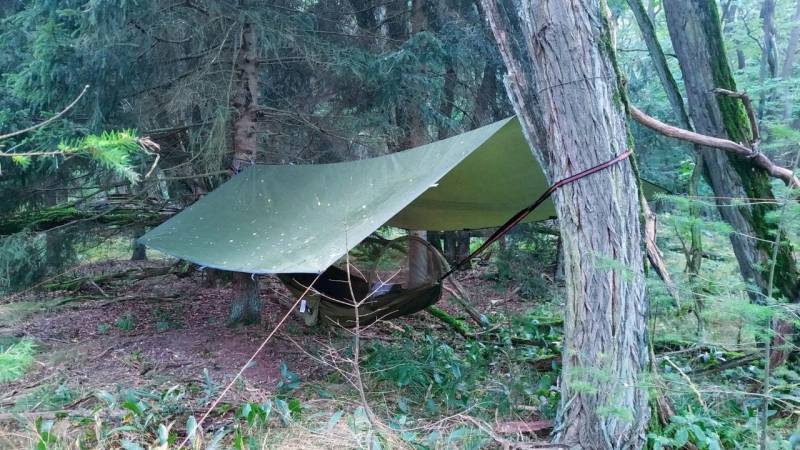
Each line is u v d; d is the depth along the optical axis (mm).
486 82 9266
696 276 3518
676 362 4664
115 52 6133
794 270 4555
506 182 5613
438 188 5852
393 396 4695
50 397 4465
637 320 3207
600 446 3117
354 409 4297
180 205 8344
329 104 8555
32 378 5152
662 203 5059
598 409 2867
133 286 9656
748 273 4656
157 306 8250
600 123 3240
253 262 4645
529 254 9297
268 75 8211
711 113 4906
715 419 3744
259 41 7008
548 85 3357
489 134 4289
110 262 12055
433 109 8477
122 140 1764
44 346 6137
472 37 8305
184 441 3438
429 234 11000
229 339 6488
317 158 8594
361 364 5539
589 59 3256
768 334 2928
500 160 5000
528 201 6227
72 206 7660
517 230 9180
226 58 7070
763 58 9961
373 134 8211
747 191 4688
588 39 3260
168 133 7238
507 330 6887
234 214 5910
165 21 6594
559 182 3348
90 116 6352
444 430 3789
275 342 6422
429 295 5566
